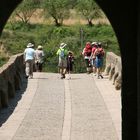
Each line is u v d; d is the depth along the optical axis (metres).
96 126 21.91
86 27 68.50
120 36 14.33
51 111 25.00
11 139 19.84
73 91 30.33
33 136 20.34
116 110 25.00
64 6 72.56
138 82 14.01
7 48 61.19
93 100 27.55
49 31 67.06
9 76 28.03
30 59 34.69
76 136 20.30
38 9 74.56
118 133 20.55
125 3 14.18
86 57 37.81
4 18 14.41
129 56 14.35
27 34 66.38
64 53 34.84
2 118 23.59
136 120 14.39
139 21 13.70
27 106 26.12
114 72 33.28
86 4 71.31
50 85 32.47
